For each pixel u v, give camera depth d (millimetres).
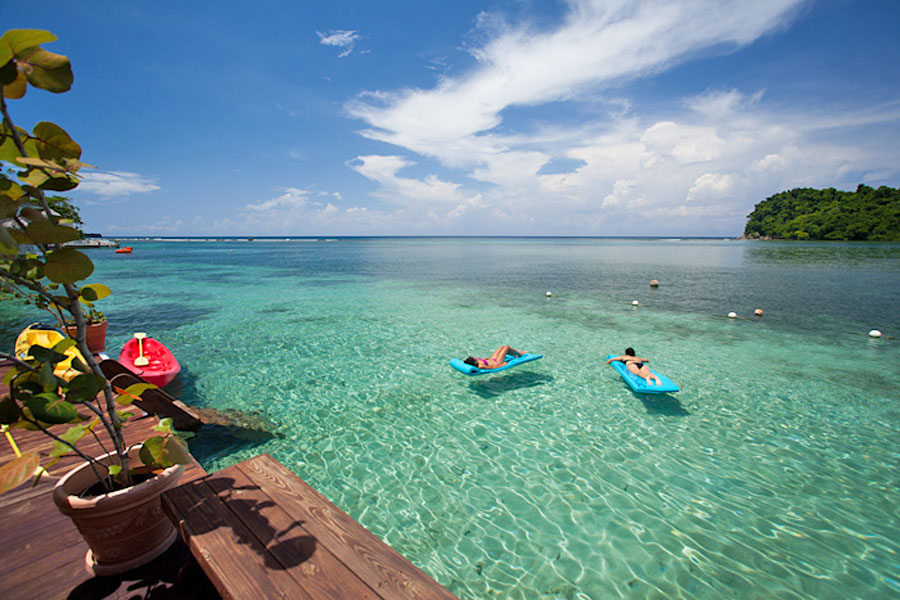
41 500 3010
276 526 1992
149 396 4629
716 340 10977
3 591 2178
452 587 3184
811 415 6418
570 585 3217
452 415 6199
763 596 3150
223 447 5125
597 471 4801
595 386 7500
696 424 6062
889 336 11477
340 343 10125
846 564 3480
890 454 5293
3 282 1869
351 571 1756
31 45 1644
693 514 4078
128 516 2199
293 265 35812
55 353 1924
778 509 4180
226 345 9805
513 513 4047
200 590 2232
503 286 21734
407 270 31391
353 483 4484
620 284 22734
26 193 1781
